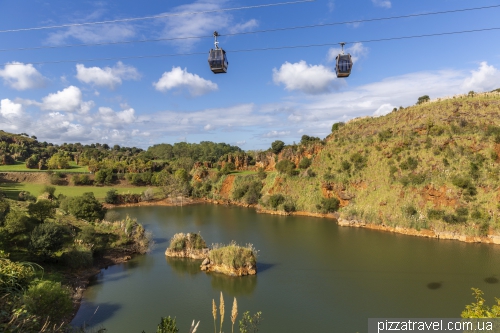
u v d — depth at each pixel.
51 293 20.80
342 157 80.50
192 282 35.66
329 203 74.00
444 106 82.88
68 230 44.25
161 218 74.12
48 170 121.44
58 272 34.59
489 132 62.34
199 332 25.33
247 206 91.25
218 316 28.11
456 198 55.09
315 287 34.44
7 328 9.78
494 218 50.97
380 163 71.19
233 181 101.56
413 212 58.25
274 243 51.78
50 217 47.22
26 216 41.53
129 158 149.00
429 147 65.81
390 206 62.06
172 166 132.12
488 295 32.00
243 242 52.44
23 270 15.01
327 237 55.50
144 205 94.88
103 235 48.34
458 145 62.53
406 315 28.38
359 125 96.50
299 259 43.62
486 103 76.75
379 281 35.94
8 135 193.00
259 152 123.50
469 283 35.06
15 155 141.25
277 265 41.28
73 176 111.19
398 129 79.44
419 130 73.56
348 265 41.12
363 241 52.62
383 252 46.44
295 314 28.67
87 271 37.75
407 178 63.06
